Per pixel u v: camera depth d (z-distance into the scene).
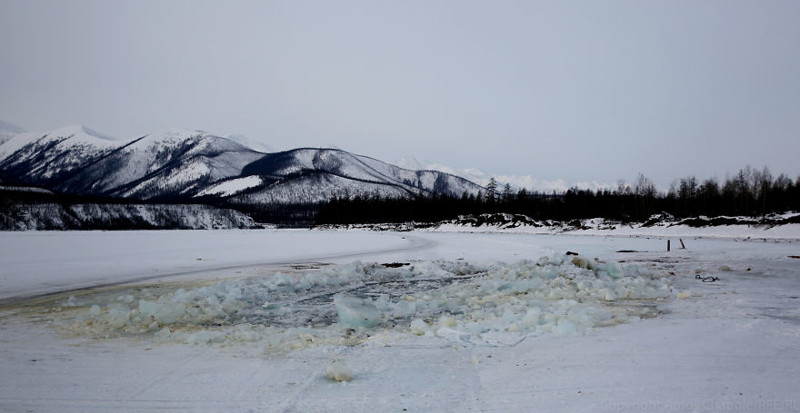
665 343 7.13
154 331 8.92
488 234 67.50
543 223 72.69
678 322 8.77
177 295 12.67
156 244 43.81
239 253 32.88
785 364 5.98
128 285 16.83
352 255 31.08
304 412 4.75
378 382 5.66
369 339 7.96
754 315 9.30
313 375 5.99
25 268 22.53
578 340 7.44
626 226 60.88
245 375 6.03
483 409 4.72
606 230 59.38
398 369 6.18
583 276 15.28
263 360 6.76
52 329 9.16
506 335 7.87
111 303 12.77
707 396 4.92
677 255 26.80
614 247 35.41
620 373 5.75
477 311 10.16
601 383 5.40
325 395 5.24
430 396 5.14
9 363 6.69
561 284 13.91
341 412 4.72
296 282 15.65
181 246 40.75
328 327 9.26
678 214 68.69
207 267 23.19
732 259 23.41
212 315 10.49
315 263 25.42
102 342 7.99
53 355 7.14
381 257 29.23
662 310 10.15
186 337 8.12
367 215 119.75
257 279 16.58
